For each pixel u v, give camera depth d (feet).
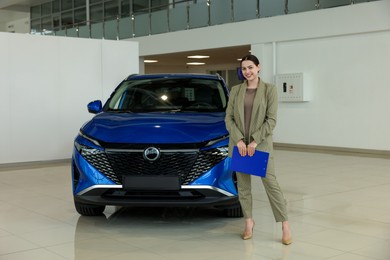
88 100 33.86
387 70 35.42
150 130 15.84
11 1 74.38
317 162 32.65
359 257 13.16
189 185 15.05
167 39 53.16
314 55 39.91
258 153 13.80
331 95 38.86
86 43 33.60
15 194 22.06
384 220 17.19
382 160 33.45
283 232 14.43
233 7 46.78
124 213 18.39
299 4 41.16
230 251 13.75
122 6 60.18
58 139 32.60
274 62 42.68
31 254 13.55
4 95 30.37
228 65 71.61
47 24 75.00
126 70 35.73
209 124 16.35
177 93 19.29
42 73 31.78
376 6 35.37
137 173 15.20
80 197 15.75
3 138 30.48
